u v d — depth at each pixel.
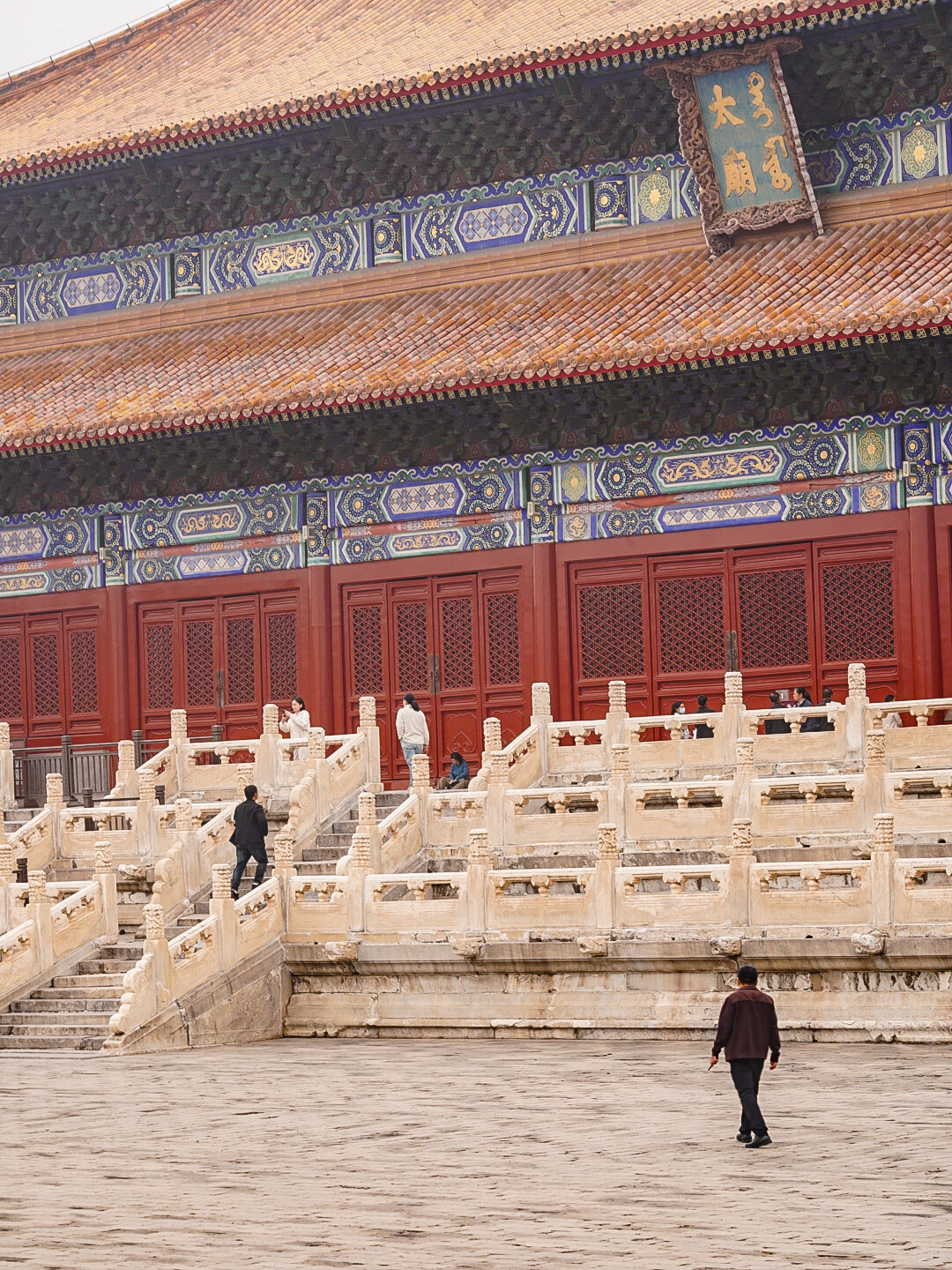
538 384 48.50
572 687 51.03
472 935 34.94
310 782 41.53
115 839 41.53
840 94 50.16
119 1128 26.36
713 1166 22.16
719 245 50.62
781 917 32.75
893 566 47.75
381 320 53.78
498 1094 27.92
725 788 36.09
